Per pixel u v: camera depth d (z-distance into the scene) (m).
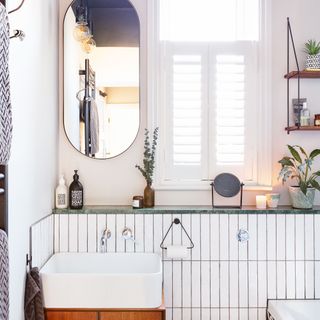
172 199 2.38
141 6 2.40
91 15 2.38
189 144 2.40
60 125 2.38
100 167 2.39
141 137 2.39
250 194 2.39
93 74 2.37
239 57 2.41
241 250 2.21
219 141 2.40
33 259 1.82
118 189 2.39
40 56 1.94
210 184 2.36
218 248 2.21
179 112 2.41
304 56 2.39
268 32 2.38
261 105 2.40
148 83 2.38
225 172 2.39
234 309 2.21
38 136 1.91
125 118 2.37
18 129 1.61
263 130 2.39
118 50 2.38
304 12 2.40
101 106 2.37
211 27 2.43
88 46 2.37
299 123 2.28
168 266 2.21
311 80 2.40
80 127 2.37
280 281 2.21
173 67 2.40
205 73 2.41
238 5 2.42
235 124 2.40
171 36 2.43
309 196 2.23
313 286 2.21
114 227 2.21
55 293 1.78
